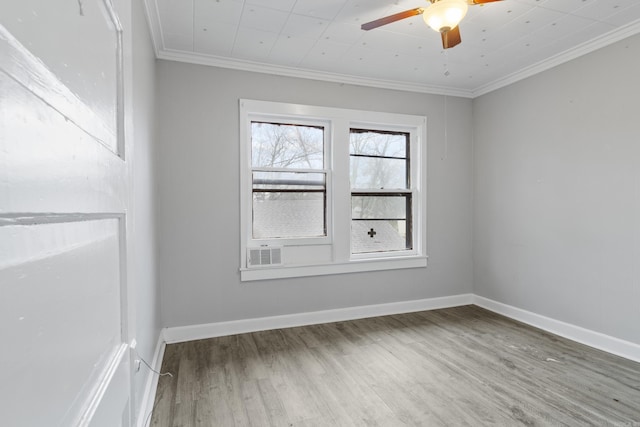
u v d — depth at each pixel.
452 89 3.88
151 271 2.32
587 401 2.03
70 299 0.40
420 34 2.66
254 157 3.27
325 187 3.50
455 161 3.98
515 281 3.51
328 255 3.49
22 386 0.28
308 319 3.38
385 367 2.46
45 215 0.33
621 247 2.61
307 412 1.94
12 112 0.27
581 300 2.89
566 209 3.01
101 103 0.56
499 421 1.85
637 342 2.53
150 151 2.36
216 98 3.06
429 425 1.83
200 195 3.02
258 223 3.28
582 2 2.25
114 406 0.57
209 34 2.62
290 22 2.47
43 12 0.34
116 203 0.63
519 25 2.53
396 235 3.82
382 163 3.77
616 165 2.64
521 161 3.43
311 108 3.35
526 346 2.82
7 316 0.26
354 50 2.92
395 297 3.73
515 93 3.48
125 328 0.70
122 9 0.70
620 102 2.61
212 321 3.07
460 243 4.01
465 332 3.14
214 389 2.18
